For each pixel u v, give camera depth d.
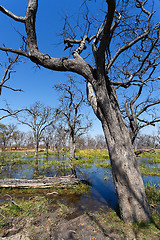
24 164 17.61
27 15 3.97
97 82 4.29
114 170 4.16
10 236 3.39
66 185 7.92
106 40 3.58
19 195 6.87
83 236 3.41
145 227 3.56
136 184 3.92
